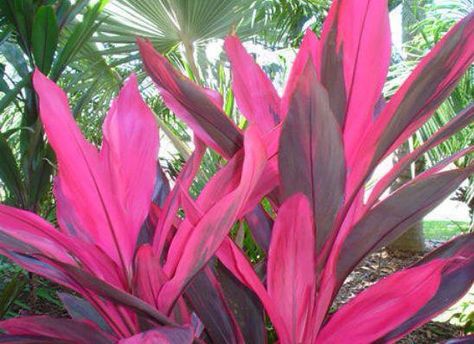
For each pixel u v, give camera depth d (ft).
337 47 3.00
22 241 3.14
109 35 13.73
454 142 14.23
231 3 12.17
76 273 2.64
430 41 16.14
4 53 12.19
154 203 4.14
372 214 3.14
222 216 2.62
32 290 13.01
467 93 13.51
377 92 3.10
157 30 12.89
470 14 2.68
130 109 3.56
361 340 3.15
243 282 3.53
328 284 3.07
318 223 2.94
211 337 3.66
